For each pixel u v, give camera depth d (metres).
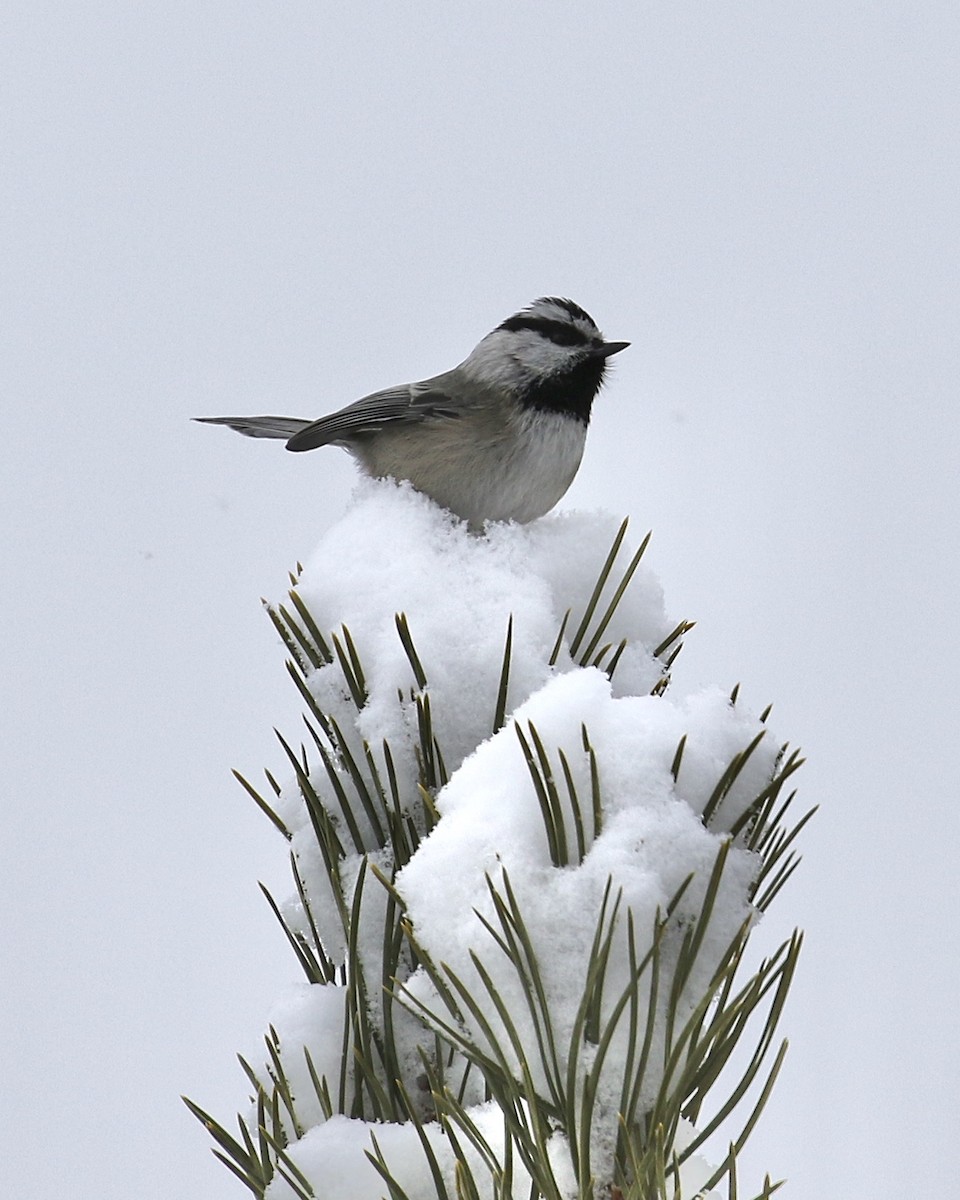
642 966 2.56
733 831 2.85
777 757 3.03
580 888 2.70
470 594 3.63
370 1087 3.26
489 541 3.83
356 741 3.57
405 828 3.42
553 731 2.87
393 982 3.25
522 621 3.54
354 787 3.54
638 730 2.85
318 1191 3.10
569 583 3.85
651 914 2.65
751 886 2.92
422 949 2.76
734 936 2.74
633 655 3.78
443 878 2.82
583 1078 2.75
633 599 3.90
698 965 2.74
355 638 3.58
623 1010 2.67
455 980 2.69
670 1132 2.78
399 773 3.42
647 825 2.73
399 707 3.43
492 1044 2.71
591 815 2.80
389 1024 3.28
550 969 2.72
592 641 3.69
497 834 2.80
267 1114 3.47
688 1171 3.27
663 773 2.81
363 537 3.80
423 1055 3.08
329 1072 3.38
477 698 3.47
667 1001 2.72
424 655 3.48
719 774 2.89
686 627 3.88
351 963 3.24
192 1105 3.30
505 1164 2.85
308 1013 3.46
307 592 3.68
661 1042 2.76
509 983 2.76
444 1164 3.14
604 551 3.94
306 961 3.66
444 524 3.90
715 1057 2.84
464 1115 2.93
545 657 3.52
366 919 3.39
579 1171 2.76
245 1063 3.44
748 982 2.76
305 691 3.58
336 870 3.39
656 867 2.70
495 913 2.76
